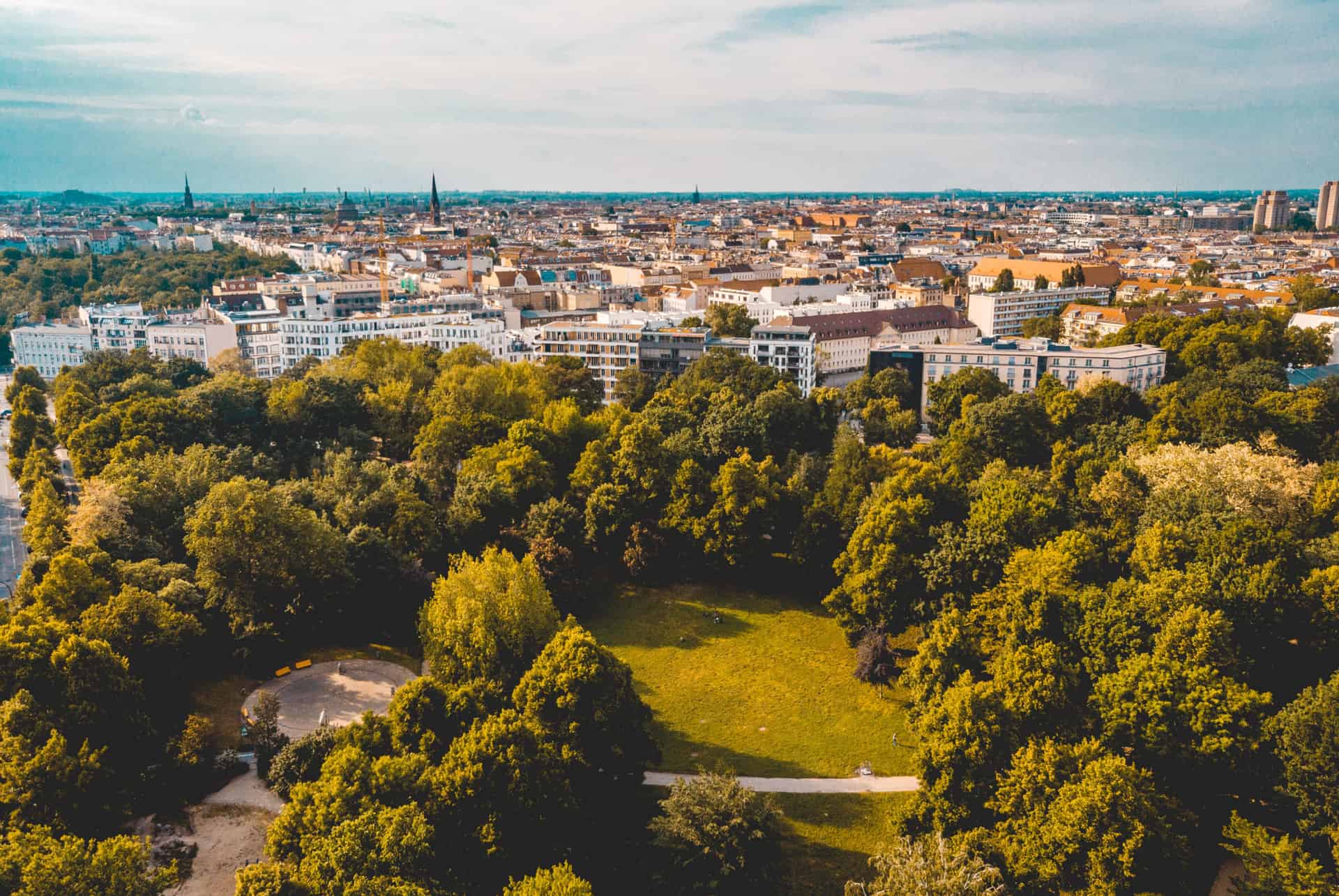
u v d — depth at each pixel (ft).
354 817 492.95
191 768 616.39
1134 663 612.29
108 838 493.77
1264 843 512.63
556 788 538.88
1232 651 623.77
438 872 497.05
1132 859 492.13
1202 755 571.28
